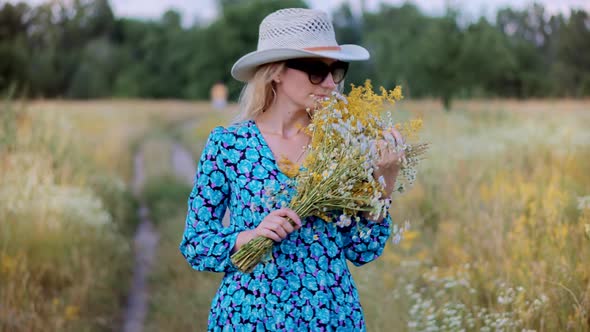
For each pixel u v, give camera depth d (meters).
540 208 4.73
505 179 5.95
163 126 28.41
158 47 77.00
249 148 2.45
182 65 75.62
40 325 4.56
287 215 2.30
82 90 58.78
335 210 2.43
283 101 2.55
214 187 2.45
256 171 2.41
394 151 2.36
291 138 2.53
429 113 11.18
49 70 38.22
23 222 5.66
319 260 2.36
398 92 2.47
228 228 2.42
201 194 2.45
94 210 7.14
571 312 3.55
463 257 4.58
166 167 13.30
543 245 4.12
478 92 14.55
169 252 6.64
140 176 13.45
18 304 4.71
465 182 6.38
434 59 15.59
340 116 2.34
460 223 5.29
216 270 2.39
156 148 17.98
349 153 2.32
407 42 28.55
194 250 2.40
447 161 7.29
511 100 15.41
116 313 5.34
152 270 6.39
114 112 24.83
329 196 2.32
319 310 2.31
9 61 23.78
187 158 16.95
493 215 4.79
